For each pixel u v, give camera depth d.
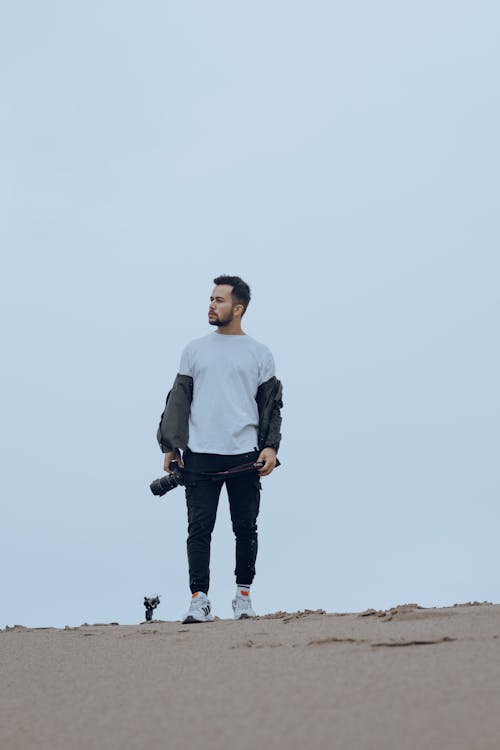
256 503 9.91
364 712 4.20
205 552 9.60
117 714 4.62
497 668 4.88
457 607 8.09
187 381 9.98
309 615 8.42
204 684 5.16
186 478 9.77
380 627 6.86
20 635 8.36
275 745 3.83
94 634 8.09
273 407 10.02
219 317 10.02
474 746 3.64
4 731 4.48
